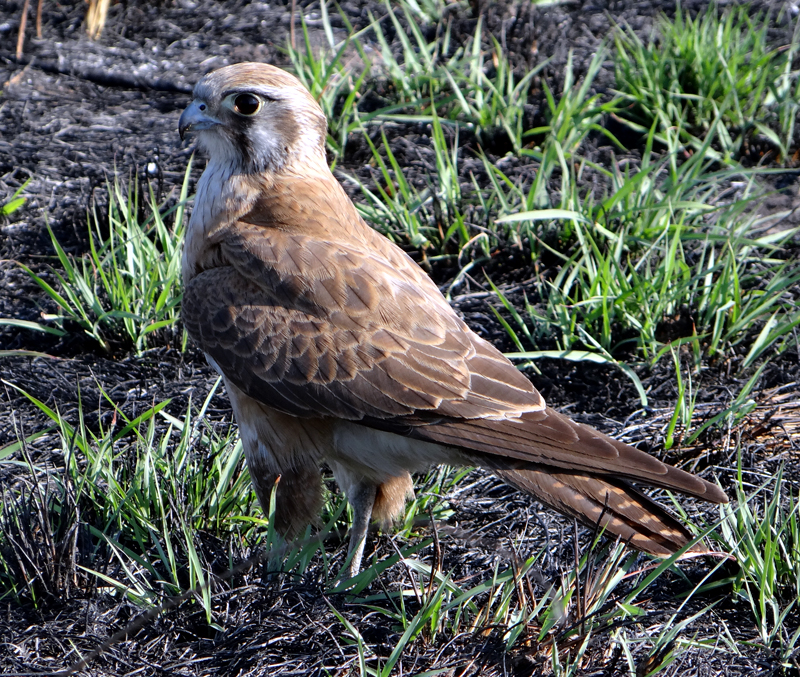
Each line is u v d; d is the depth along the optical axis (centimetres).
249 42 1855
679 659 780
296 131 959
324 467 1065
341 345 863
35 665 766
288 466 912
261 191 951
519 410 831
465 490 995
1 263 1294
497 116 1548
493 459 830
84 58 1792
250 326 888
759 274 1231
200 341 916
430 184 1367
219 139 956
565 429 807
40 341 1188
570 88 1565
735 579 848
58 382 1111
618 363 1108
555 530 939
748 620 835
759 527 871
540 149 1530
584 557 883
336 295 875
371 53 1797
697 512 962
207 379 1133
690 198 1359
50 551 834
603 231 1235
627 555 898
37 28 1833
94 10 1845
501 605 795
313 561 919
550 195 1405
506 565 890
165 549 885
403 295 881
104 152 1524
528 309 1157
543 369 1148
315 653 780
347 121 1524
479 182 1455
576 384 1132
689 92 1598
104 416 1065
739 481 900
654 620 830
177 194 1405
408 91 1614
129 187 1365
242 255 912
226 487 952
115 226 1297
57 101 1670
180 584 848
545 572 873
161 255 1220
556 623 783
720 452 1023
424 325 868
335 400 862
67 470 875
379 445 878
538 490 809
